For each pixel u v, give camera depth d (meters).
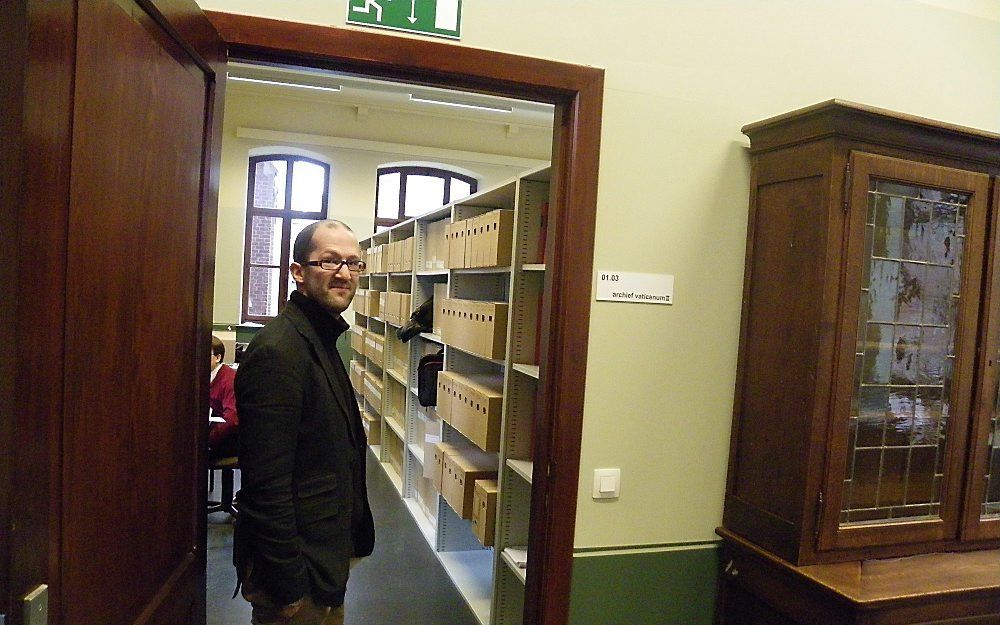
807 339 1.71
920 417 1.83
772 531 1.80
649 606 1.96
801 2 2.05
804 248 1.75
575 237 1.81
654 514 1.96
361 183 7.66
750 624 1.90
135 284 1.05
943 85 2.24
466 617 2.93
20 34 0.70
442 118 7.81
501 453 2.59
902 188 1.75
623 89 1.86
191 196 1.30
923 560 1.79
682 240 1.94
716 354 2.00
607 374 1.88
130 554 1.07
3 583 0.71
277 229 7.75
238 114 7.17
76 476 0.88
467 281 3.48
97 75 0.88
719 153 1.97
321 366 1.66
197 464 1.39
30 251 0.73
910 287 1.78
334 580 1.65
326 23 1.59
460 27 1.69
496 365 3.52
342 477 1.70
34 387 0.76
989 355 1.86
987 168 1.84
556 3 1.78
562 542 1.85
